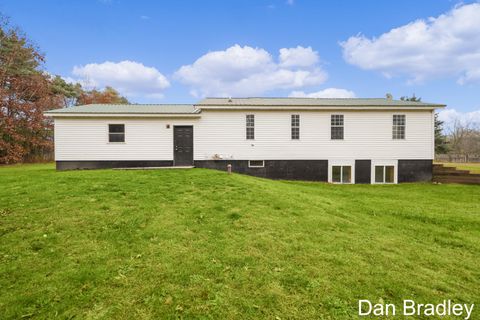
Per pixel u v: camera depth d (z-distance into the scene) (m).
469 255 4.08
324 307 2.55
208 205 5.79
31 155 22.31
